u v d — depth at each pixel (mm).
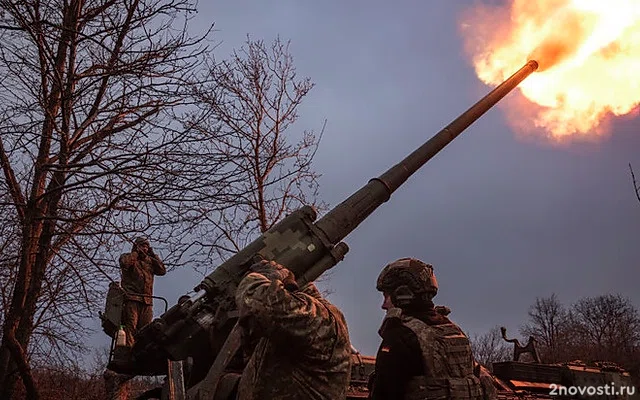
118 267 9969
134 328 10266
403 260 5793
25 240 9367
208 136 9766
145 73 9820
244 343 4168
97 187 9328
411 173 9273
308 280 7355
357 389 8797
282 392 3857
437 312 5781
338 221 7922
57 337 10273
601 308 50031
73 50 10242
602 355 34531
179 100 10016
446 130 10148
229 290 6559
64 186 9180
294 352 3852
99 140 9812
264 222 13648
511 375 10922
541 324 53406
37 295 9547
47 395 10680
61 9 10180
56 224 9789
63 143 9852
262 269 4121
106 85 10219
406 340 5340
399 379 5297
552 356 39750
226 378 5012
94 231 9547
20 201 9828
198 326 6430
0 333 10109
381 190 8695
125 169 9258
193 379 6449
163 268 10969
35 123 9766
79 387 11289
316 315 3826
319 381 3885
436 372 5289
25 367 9031
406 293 5613
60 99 9625
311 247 7414
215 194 9648
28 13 10000
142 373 6754
